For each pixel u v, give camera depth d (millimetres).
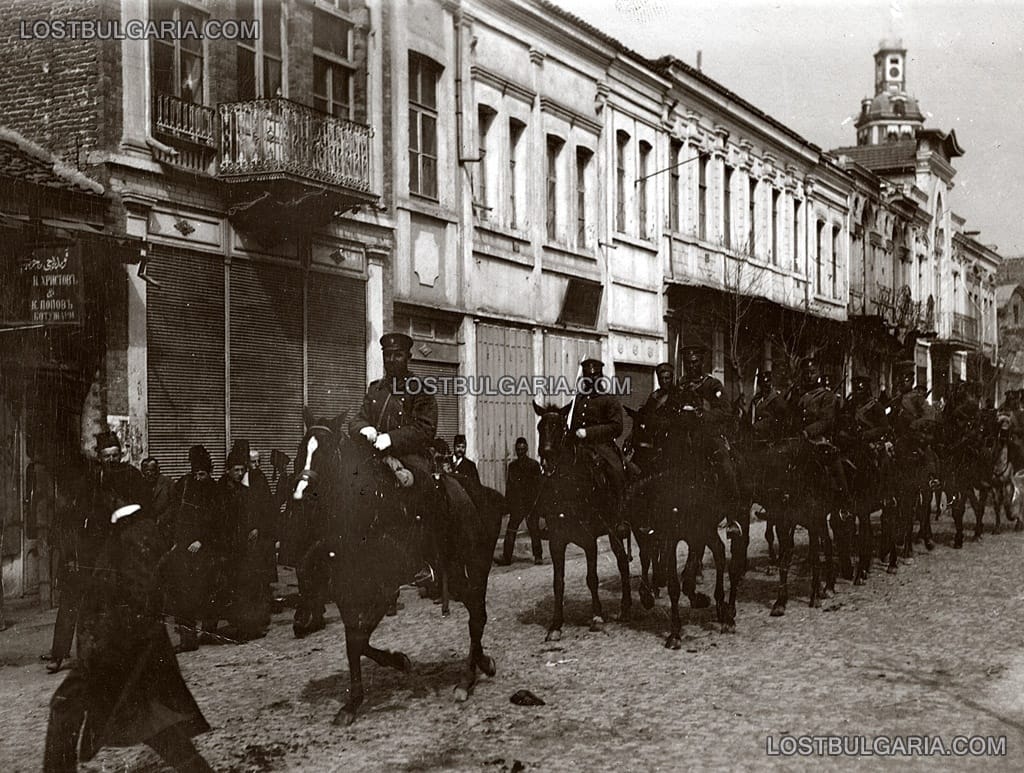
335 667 9383
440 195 21953
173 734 5910
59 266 13180
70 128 14797
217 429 16312
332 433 7691
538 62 25078
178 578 10367
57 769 5805
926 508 17391
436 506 8227
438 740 7121
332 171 17625
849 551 14141
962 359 62906
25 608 12758
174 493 10320
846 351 43062
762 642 10180
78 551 6277
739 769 6438
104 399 14367
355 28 19703
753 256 36906
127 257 14344
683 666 9180
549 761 6645
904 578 14336
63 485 6883
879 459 14609
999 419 20438
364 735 7262
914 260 55281
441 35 21953
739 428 11953
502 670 9133
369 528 7551
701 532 10375
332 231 18750
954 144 58781
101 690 5871
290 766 6633
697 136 33000
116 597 6020
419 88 21500
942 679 8648
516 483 16469
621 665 9258
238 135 16281
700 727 7320
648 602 11984
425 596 13266
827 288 44250
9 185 13117
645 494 10445
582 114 26812
